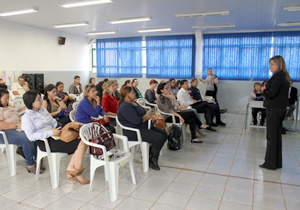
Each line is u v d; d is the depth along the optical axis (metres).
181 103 5.20
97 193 2.63
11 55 6.87
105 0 4.68
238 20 6.47
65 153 2.81
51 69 8.17
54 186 2.74
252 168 3.35
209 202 2.46
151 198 2.53
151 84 5.43
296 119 6.91
